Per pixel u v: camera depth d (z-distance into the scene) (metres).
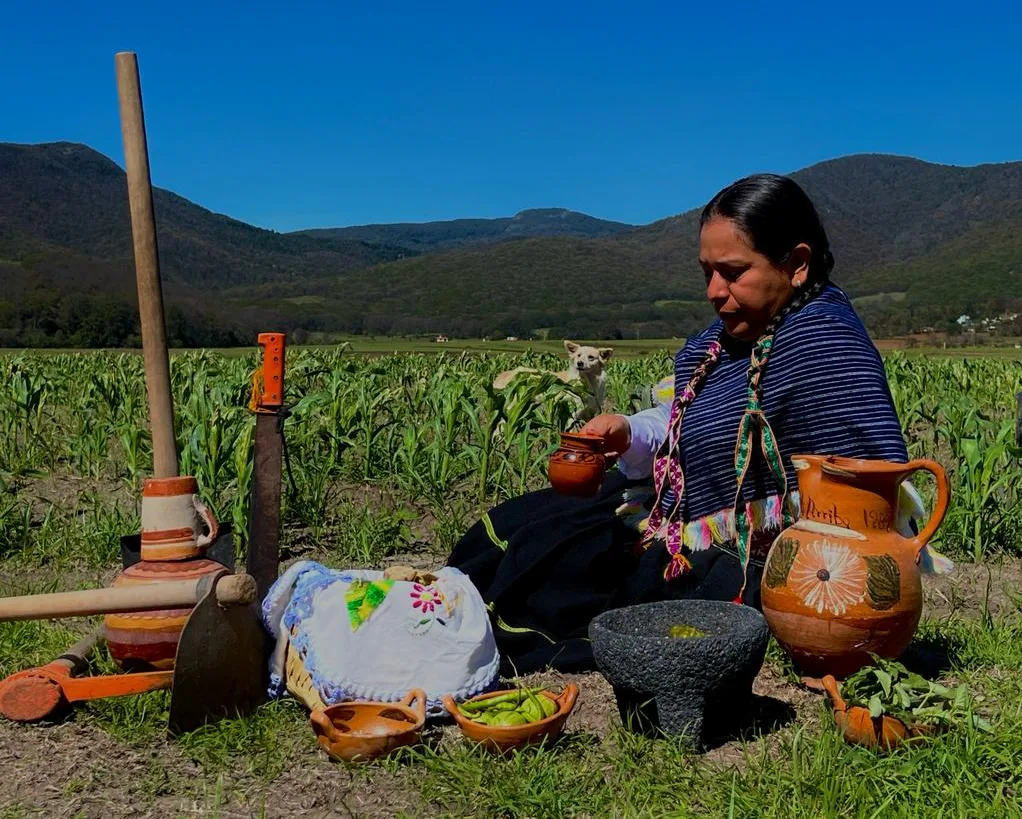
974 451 5.86
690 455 3.76
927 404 13.47
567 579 3.94
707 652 2.88
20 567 5.62
